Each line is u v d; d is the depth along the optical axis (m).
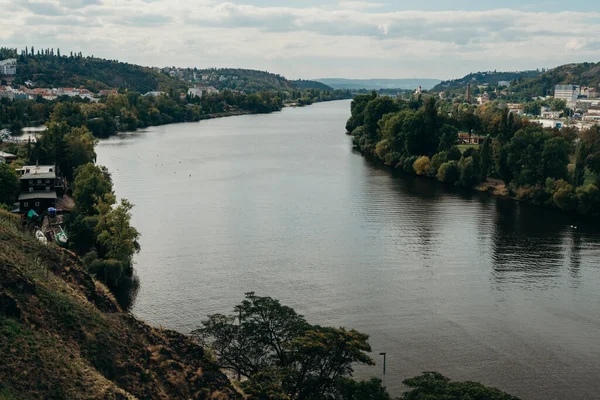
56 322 70.94
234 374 89.38
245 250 153.38
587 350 105.94
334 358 79.56
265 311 86.81
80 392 61.19
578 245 163.88
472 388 72.62
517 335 110.81
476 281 136.00
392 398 85.94
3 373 59.19
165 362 73.94
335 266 143.25
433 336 109.50
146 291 126.12
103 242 134.38
